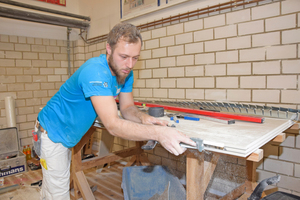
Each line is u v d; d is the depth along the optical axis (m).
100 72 1.00
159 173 1.75
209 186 1.89
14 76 3.01
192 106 1.81
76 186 1.82
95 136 3.27
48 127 1.26
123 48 0.99
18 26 3.01
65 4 3.36
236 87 1.78
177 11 2.13
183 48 2.10
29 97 3.14
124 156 2.04
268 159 1.71
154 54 2.36
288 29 1.51
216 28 1.86
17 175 2.41
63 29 3.39
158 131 0.84
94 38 3.16
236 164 1.83
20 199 1.90
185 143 0.81
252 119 1.22
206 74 1.95
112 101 0.99
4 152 2.62
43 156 1.30
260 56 1.65
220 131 1.02
